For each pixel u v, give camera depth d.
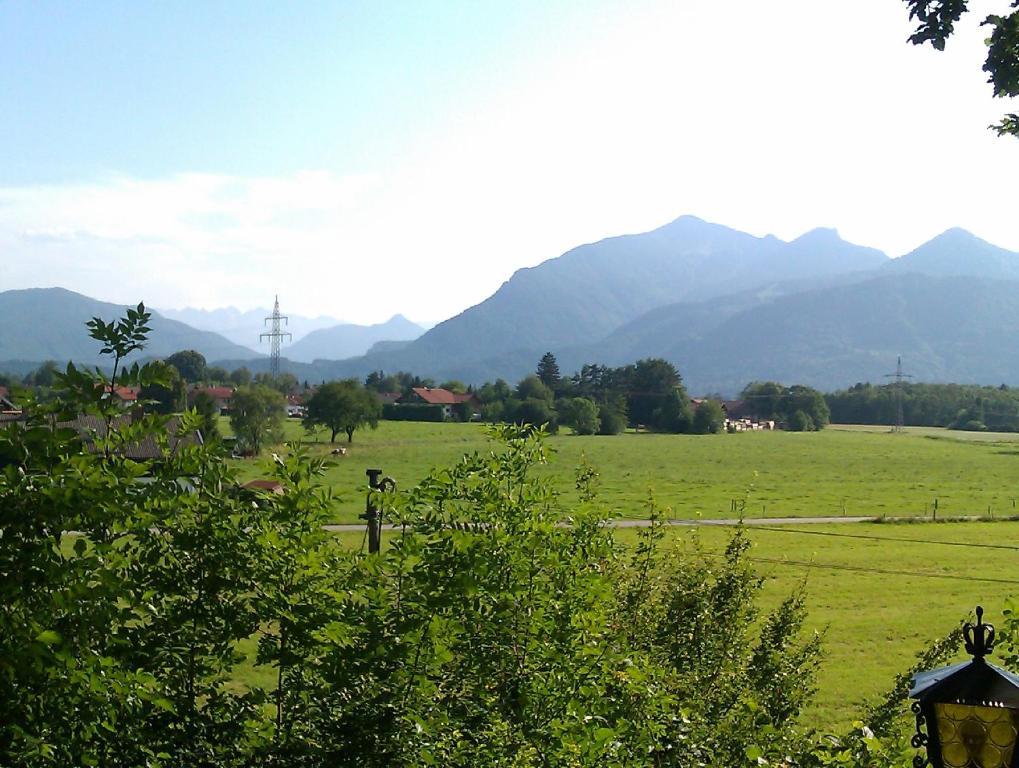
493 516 6.89
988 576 41.06
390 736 5.85
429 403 186.88
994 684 3.80
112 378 5.55
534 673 6.53
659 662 9.20
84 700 4.70
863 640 29.19
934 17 7.32
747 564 10.80
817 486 85.88
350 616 6.00
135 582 5.43
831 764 6.97
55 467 4.85
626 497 70.44
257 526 6.01
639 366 181.50
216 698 5.95
